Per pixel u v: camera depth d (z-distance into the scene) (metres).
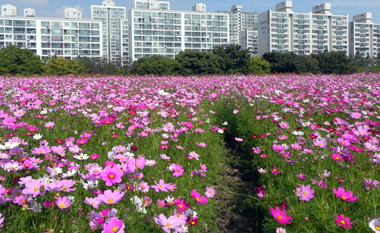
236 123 6.05
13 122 3.84
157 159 3.86
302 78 18.25
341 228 2.39
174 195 3.16
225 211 3.49
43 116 5.10
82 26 97.25
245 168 4.74
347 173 3.28
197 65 43.41
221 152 5.21
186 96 7.15
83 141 3.76
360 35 123.25
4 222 2.21
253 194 3.78
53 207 2.25
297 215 2.56
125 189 2.59
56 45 95.12
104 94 7.95
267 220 2.87
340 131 4.48
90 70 54.50
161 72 43.59
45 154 3.04
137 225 2.48
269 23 112.12
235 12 173.75
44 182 2.38
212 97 8.37
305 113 6.00
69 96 7.29
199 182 3.78
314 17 116.44
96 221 2.10
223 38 114.88
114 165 2.64
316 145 3.45
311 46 116.44
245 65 45.81
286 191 3.12
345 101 6.48
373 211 2.56
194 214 2.32
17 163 2.50
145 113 5.06
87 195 2.79
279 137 4.26
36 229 2.21
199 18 112.00
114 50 157.62
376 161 3.28
